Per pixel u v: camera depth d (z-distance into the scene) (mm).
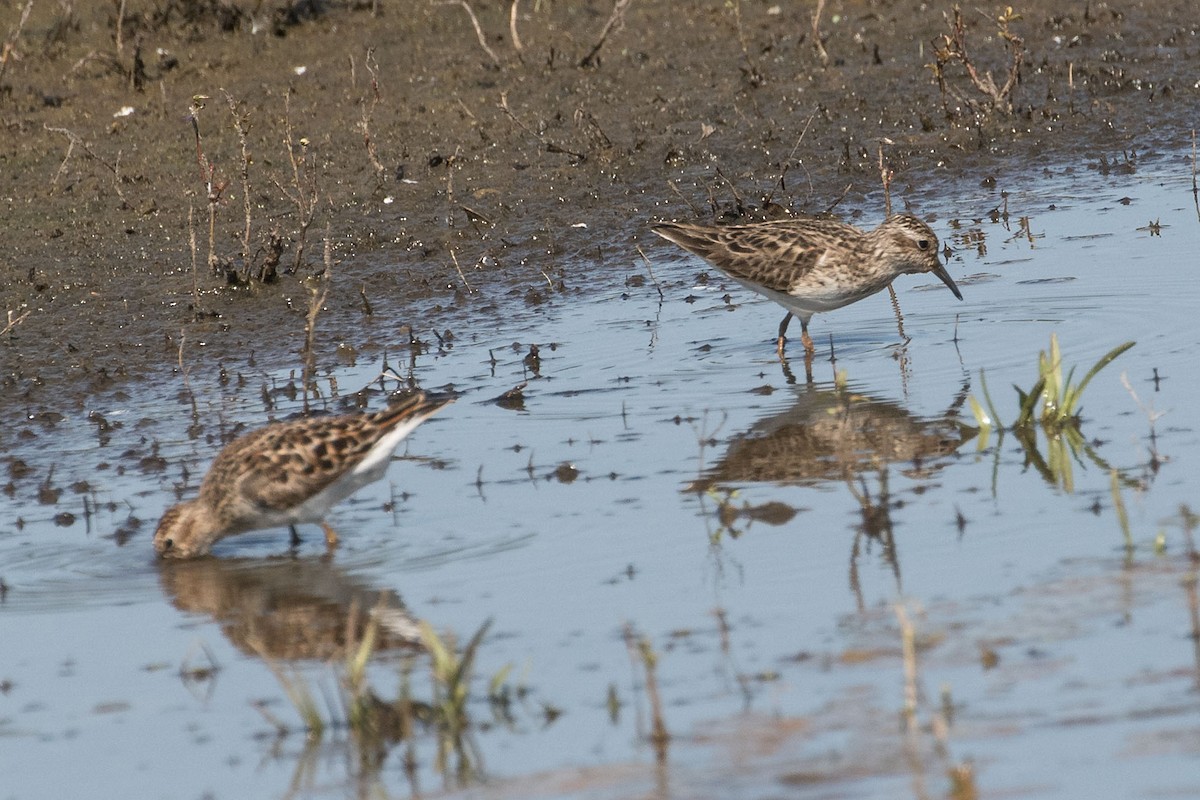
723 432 13664
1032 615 9773
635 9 27719
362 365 16156
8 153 22219
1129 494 11617
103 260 19188
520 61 25156
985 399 13719
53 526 12500
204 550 11781
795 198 20531
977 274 17688
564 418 14281
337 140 22359
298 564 11547
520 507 12258
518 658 9727
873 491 12094
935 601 10094
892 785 7980
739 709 8898
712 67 24875
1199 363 14328
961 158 21672
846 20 26906
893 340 16031
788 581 10570
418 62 25281
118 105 23891
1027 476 12172
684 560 11047
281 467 11680
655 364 15750
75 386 15961
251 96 24000
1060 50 25266
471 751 8641
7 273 18938
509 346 16453
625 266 18797
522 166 21469
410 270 18766
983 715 8617
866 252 15859
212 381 15930
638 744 8594
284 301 17984
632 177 21203
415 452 13664
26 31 26500
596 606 10391
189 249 19328
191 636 10453
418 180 21156
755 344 16328
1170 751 8109
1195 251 17656
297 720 9203
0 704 9539
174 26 26547
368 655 9438
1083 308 16219
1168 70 24016
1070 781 7902
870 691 8992
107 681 9820
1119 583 10125
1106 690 8781
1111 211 19359
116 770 8695
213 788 8453
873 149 21812
